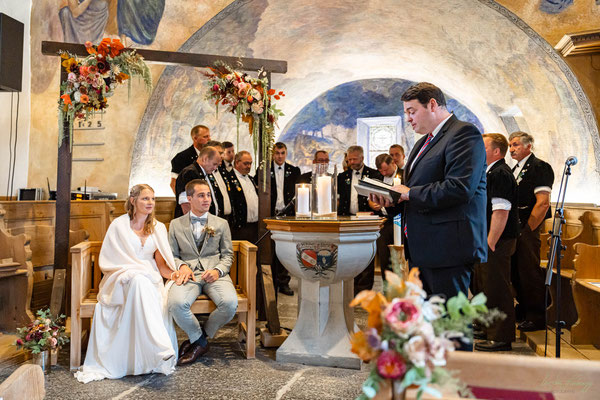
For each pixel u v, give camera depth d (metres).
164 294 4.11
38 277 5.49
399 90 14.10
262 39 10.29
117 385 3.56
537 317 4.99
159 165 9.29
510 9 7.98
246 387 3.51
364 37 11.52
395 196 3.09
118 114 8.55
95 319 3.86
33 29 7.82
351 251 3.92
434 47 10.72
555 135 8.55
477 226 3.00
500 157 4.43
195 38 9.02
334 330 4.10
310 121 14.62
